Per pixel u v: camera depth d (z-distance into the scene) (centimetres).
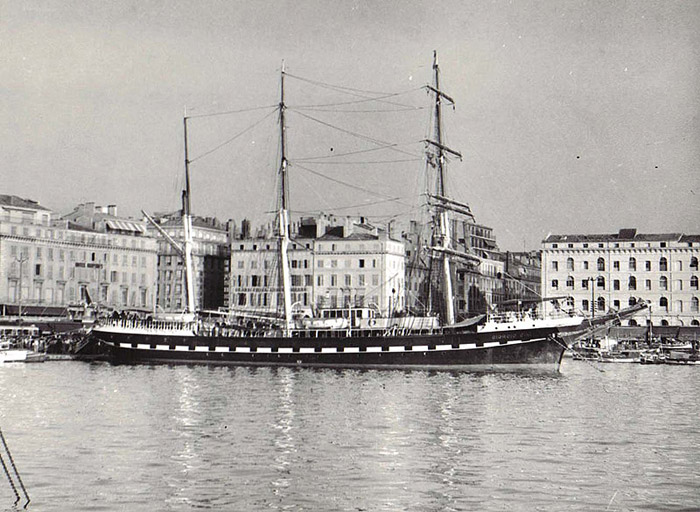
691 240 17388
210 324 12275
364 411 6750
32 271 16900
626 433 5806
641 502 4128
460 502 4112
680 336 16675
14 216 16600
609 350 14438
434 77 12650
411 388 8431
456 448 5259
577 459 4975
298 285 17588
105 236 18250
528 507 4050
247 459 4947
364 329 11150
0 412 6656
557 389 8488
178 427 5978
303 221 18275
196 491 4278
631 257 17762
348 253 17338
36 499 4131
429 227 14450
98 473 4606
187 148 13012
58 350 13388
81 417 6412
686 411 6881
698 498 4200
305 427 5981
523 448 5269
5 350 12231
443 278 12294
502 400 7488
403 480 4488
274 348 11312
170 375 9925
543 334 10300
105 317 13275
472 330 10681
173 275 19962
